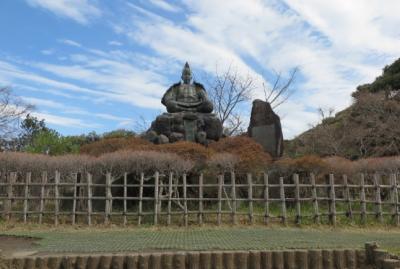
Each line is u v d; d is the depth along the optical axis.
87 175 11.48
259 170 13.39
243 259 6.80
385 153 23.45
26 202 11.30
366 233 10.27
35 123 32.12
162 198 11.34
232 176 11.66
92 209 11.87
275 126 18.41
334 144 24.98
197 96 18.75
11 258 6.49
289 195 12.62
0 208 11.76
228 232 9.96
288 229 10.70
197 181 12.74
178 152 13.04
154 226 10.94
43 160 12.05
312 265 6.91
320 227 11.16
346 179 12.12
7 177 11.90
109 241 8.38
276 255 6.88
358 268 6.87
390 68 31.94
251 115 18.98
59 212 11.15
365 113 25.27
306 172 13.12
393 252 7.23
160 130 17.34
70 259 6.57
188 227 10.84
